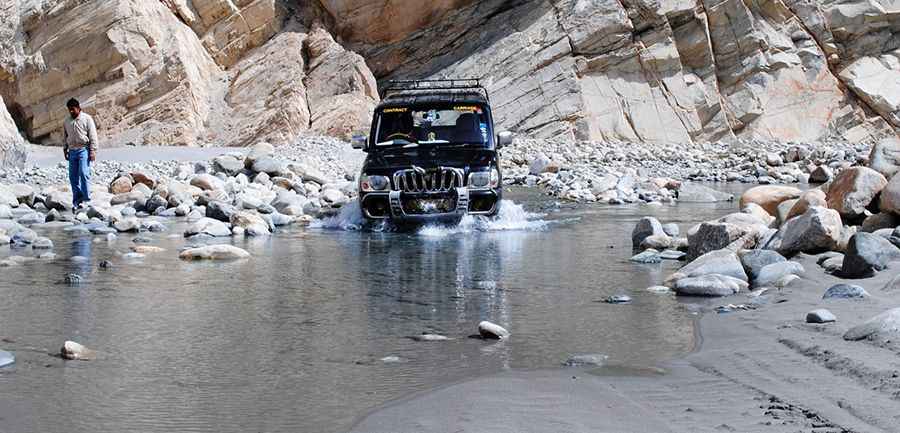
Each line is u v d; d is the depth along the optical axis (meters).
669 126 32.50
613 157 27.81
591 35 32.84
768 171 23.47
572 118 31.81
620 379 5.32
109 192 18.20
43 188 19.84
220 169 20.05
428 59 33.94
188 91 30.36
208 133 30.69
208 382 5.56
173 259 10.46
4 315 7.40
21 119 30.97
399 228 13.27
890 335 5.48
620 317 7.18
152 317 7.36
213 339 6.65
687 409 4.64
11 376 5.70
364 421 4.71
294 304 7.89
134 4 30.55
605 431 4.35
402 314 7.47
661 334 6.55
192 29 32.50
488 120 14.14
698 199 17.72
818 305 6.84
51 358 6.12
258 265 10.05
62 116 30.41
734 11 33.62
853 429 4.18
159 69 30.33
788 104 33.47
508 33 33.47
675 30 33.41
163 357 6.14
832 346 5.52
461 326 7.02
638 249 11.08
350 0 33.50
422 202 12.98
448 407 4.85
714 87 33.34
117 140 29.80
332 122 30.47
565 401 4.86
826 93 33.69
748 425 4.33
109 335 6.76
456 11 34.16
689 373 5.39
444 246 11.52
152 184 18.62
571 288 8.52
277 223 14.18
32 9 30.36
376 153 13.79
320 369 5.83
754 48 33.81
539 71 32.66
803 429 4.22
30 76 30.22
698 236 9.84
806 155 25.94
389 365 5.90
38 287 8.62
